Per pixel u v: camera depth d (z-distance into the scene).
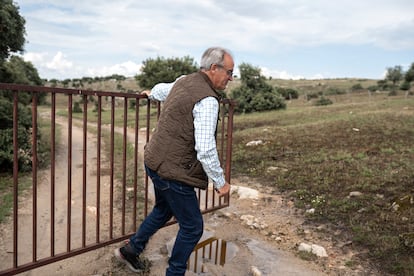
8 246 3.36
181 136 2.29
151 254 3.21
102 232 3.72
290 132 10.88
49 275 2.80
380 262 3.15
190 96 2.26
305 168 6.38
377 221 3.94
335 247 3.50
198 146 2.19
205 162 2.21
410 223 3.81
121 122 20.62
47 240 3.55
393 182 5.22
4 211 4.32
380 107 18.69
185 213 2.46
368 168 6.15
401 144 8.36
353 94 41.16
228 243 3.58
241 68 22.70
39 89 2.37
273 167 6.62
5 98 8.16
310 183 5.49
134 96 2.99
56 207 4.68
